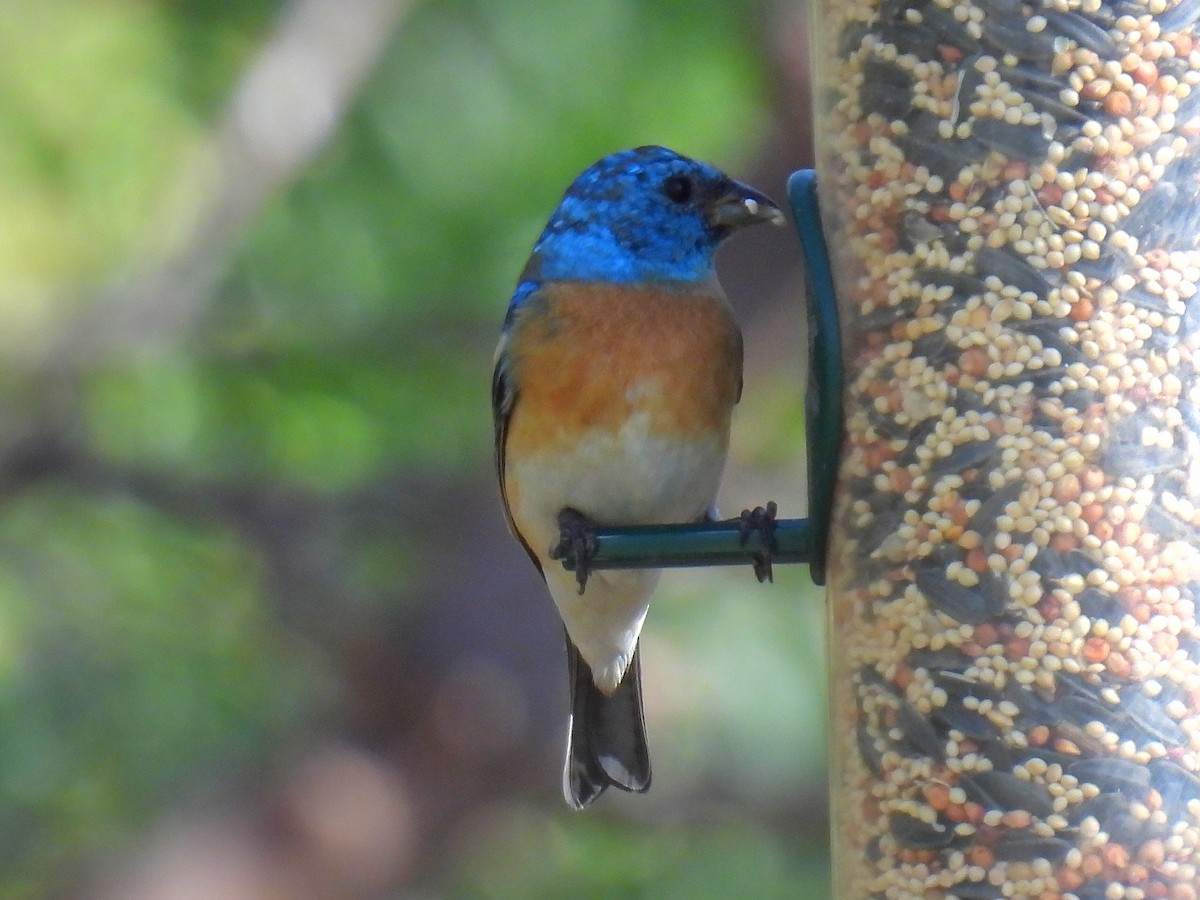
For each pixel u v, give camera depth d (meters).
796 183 7.62
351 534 13.51
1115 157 6.95
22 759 12.24
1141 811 6.72
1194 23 6.99
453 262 12.96
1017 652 6.86
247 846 12.46
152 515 13.38
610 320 8.58
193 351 13.23
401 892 12.81
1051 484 6.89
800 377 13.76
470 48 12.93
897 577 7.07
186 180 13.12
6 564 12.89
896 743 7.02
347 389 13.17
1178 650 6.79
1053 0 7.00
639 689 9.33
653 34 13.00
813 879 12.70
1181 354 6.90
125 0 13.17
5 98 12.88
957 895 6.86
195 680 12.79
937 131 7.14
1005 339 6.99
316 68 13.09
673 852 12.85
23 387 13.12
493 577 13.44
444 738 13.15
